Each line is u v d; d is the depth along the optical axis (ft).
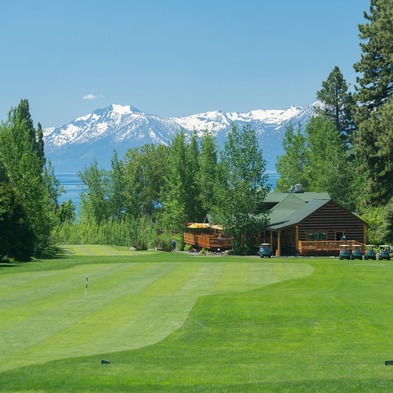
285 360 79.20
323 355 83.82
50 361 76.69
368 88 351.87
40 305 125.80
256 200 321.93
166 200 469.16
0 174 282.97
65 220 466.70
